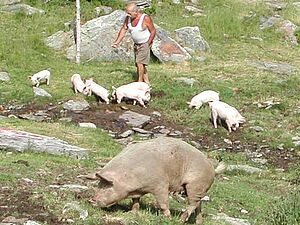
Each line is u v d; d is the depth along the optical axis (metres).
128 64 18.22
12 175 8.44
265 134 13.34
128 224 7.08
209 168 7.27
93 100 14.81
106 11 21.75
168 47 18.69
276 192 10.19
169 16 22.47
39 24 20.48
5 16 20.92
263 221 8.19
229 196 9.37
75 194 7.86
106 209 7.38
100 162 10.27
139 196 7.14
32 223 6.88
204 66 18.33
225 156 12.09
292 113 14.55
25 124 12.54
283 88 16.22
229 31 21.72
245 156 12.22
